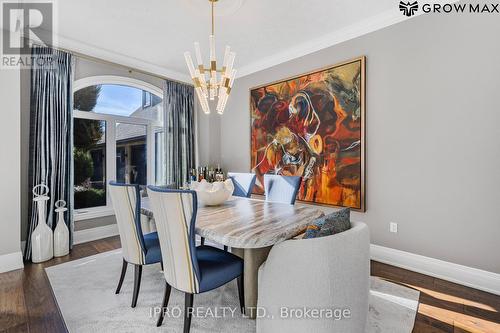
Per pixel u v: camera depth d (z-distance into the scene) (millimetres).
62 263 2850
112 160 3980
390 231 2816
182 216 1514
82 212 3660
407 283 2381
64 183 3191
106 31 3059
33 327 1770
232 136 4637
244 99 4395
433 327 1765
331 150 3264
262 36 3193
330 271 1258
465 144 2352
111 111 3969
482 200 2277
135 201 1924
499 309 1976
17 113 2754
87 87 3713
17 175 2752
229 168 4699
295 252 1295
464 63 2348
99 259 2961
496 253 2217
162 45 3436
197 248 2053
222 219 1928
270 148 3984
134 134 4254
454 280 2410
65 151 3203
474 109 2301
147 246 2066
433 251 2541
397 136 2748
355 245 1331
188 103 4625
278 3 2521
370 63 2934
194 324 1799
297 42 3361
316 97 3406
